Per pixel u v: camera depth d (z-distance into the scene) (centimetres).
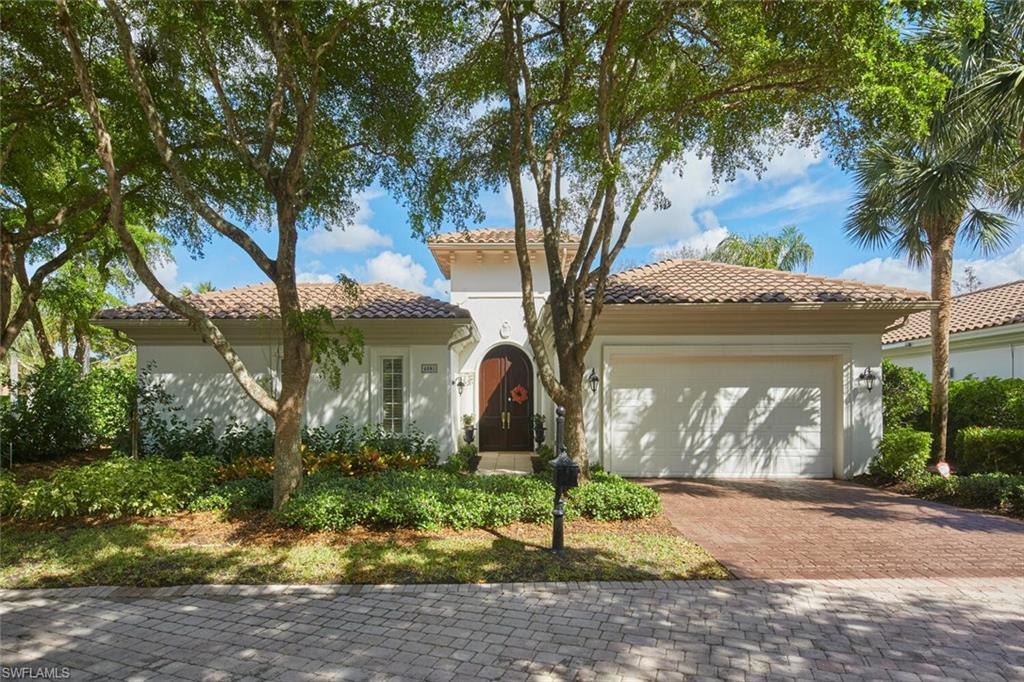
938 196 1009
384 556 579
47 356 1568
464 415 1529
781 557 595
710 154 966
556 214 903
